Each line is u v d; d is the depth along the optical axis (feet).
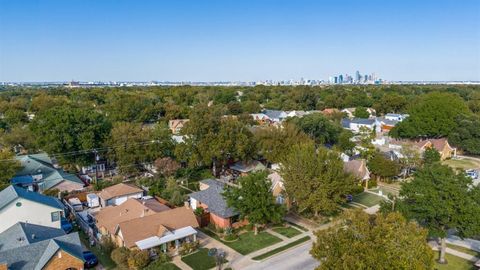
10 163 165.27
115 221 126.11
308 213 149.38
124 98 393.70
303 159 139.23
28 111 412.57
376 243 71.61
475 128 258.16
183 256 114.01
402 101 452.35
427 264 71.41
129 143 196.95
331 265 73.20
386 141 301.22
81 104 400.26
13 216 118.42
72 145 200.95
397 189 185.16
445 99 287.69
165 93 584.40
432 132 277.64
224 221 131.95
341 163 140.87
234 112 430.61
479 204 101.55
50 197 137.90
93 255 110.11
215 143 195.93
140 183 181.78
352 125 375.25
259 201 125.29
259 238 127.85
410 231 72.95
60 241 100.32
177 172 194.90
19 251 93.66
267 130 214.07
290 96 540.11
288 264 108.27
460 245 118.83
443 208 100.58
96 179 191.83
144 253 106.11
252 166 208.54
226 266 107.55
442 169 107.65
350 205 161.58
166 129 224.12
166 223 121.60
